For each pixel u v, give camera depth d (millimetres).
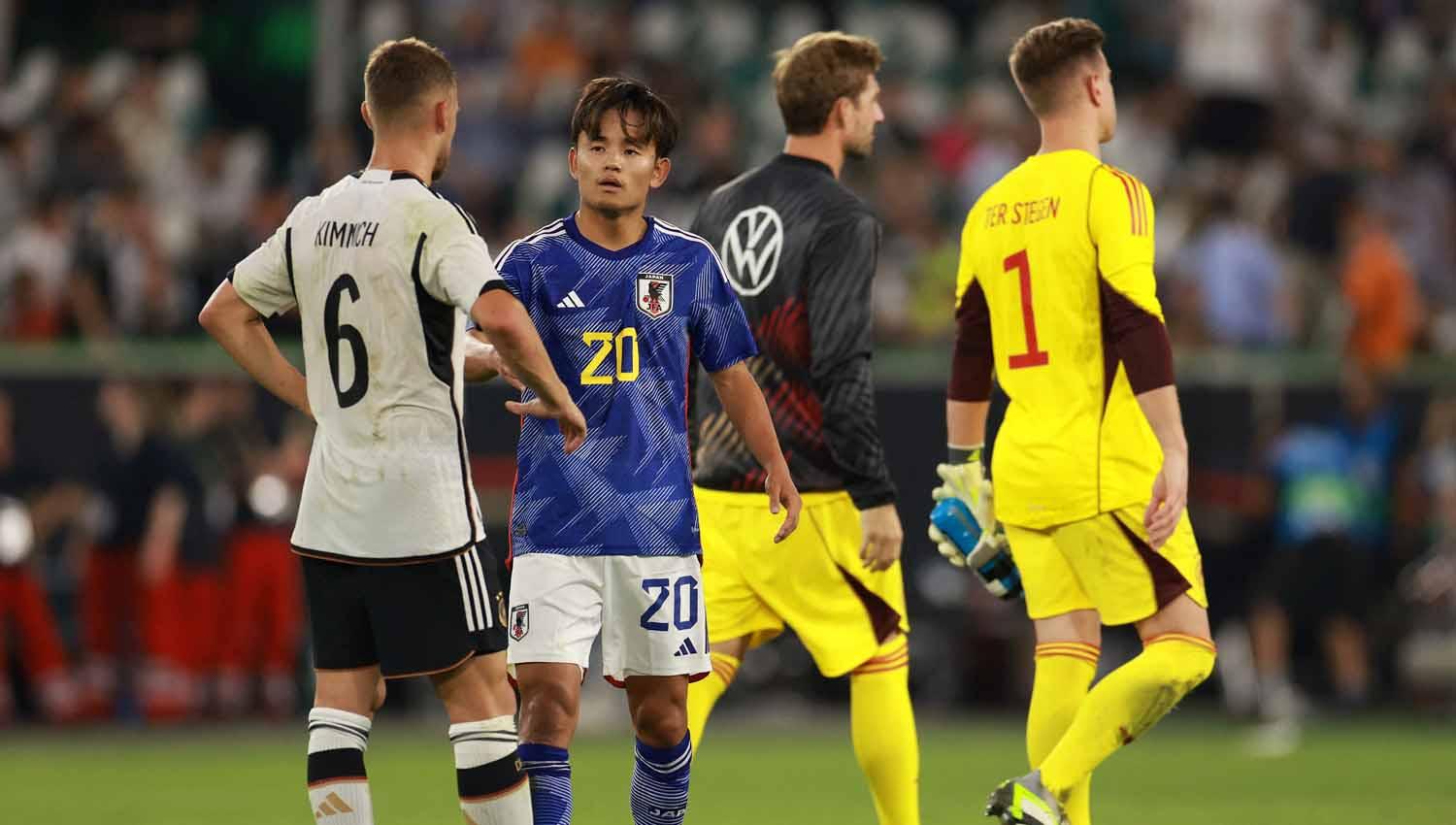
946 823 27922
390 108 18047
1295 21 65625
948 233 56906
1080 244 19562
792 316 20922
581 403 18453
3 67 60125
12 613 42125
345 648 18078
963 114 60156
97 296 49000
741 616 21281
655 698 18750
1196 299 50531
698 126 54844
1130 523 19531
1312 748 39344
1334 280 55562
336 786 17797
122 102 57562
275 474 43781
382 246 17453
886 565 20656
